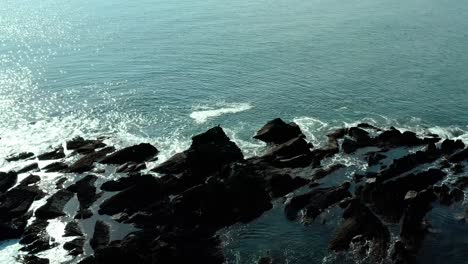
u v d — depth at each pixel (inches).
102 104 3427.7
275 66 4160.9
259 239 1947.6
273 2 7642.7
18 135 2955.2
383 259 1788.9
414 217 1983.3
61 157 2635.3
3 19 7386.8
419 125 2920.8
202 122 3078.2
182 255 1835.6
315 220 2021.4
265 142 2726.4
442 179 2255.2
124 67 4298.7
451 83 3577.8
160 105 3388.3
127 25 6141.7
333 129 2878.9
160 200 2180.1
